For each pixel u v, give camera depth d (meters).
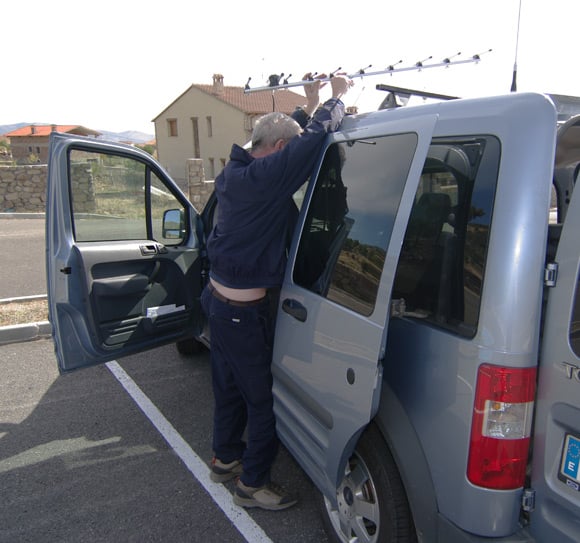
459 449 1.57
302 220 2.32
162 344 3.48
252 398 2.49
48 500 2.73
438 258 1.69
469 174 1.58
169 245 3.54
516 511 1.57
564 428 1.46
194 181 13.52
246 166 2.22
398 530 1.85
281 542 2.44
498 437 1.50
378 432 1.90
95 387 4.08
